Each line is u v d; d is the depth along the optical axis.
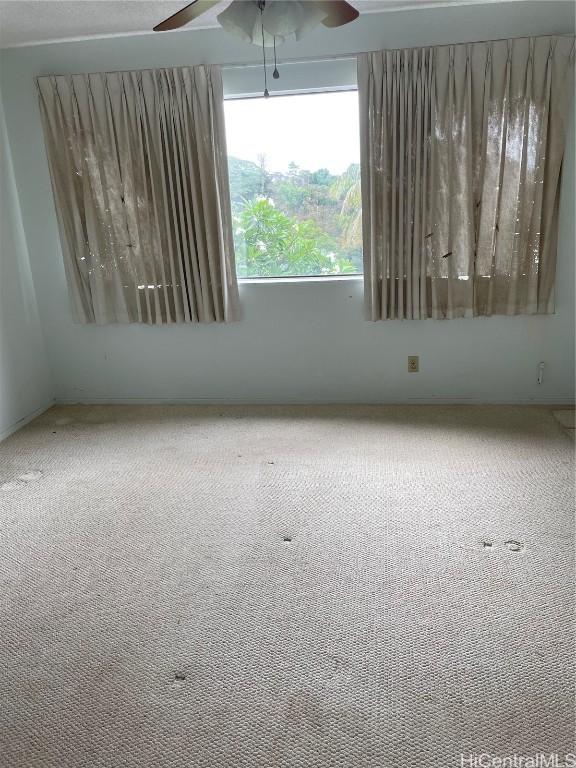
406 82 3.62
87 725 1.87
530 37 3.49
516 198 3.72
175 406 4.42
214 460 3.54
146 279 4.16
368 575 2.47
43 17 3.45
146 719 1.88
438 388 4.21
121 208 4.05
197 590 2.44
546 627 2.16
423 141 3.70
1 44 3.87
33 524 2.95
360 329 4.16
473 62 3.55
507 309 3.92
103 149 3.95
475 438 3.66
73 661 2.11
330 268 4.16
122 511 3.04
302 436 3.81
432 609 2.27
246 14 2.27
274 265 4.19
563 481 3.12
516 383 4.12
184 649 2.14
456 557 2.56
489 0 3.51
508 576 2.43
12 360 4.09
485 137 3.65
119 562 2.63
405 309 4.01
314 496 3.09
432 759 1.70
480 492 3.05
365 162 3.78
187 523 2.90
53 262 4.29
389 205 3.83
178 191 3.93
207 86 3.78
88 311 4.30
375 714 1.85
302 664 2.05
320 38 3.71
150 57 3.84
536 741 1.74
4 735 1.84
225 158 3.89
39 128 4.04
